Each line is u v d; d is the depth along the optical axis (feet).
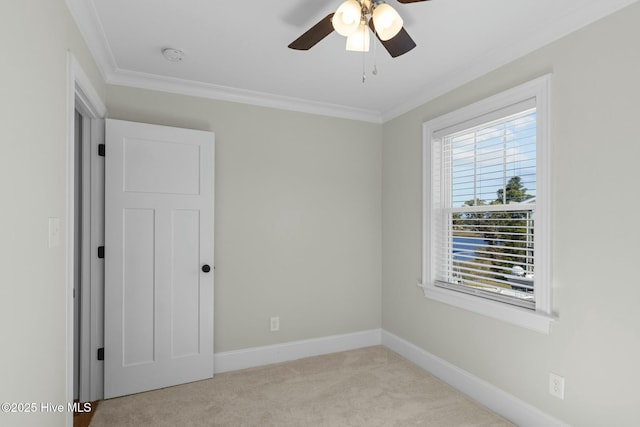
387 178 11.22
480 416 7.19
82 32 6.04
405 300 10.32
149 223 8.21
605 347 5.53
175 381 8.43
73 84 5.34
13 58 3.46
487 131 7.87
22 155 3.68
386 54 7.39
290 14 6.01
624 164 5.31
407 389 8.32
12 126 3.44
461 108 8.32
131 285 8.04
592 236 5.72
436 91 9.11
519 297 7.11
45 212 4.34
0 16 3.19
